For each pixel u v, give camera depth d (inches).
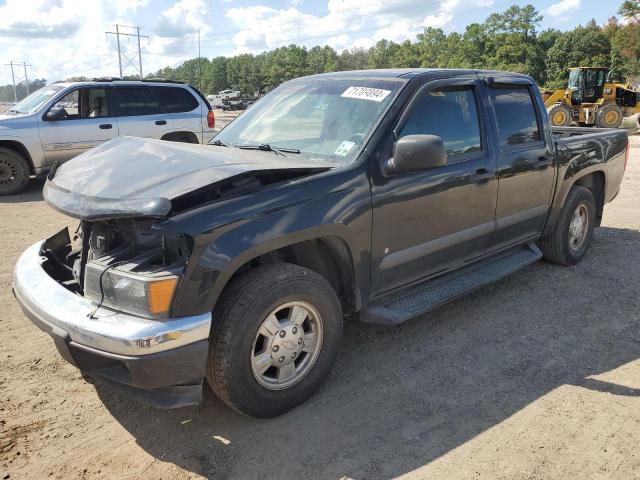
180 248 109.4
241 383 115.5
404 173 144.2
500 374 145.3
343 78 168.6
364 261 138.7
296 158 143.5
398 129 144.8
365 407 130.2
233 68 5526.6
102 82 425.7
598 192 243.4
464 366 149.4
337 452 114.2
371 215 136.9
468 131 168.1
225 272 109.4
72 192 119.8
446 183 155.8
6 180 399.5
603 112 928.9
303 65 4667.8
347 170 133.1
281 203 119.4
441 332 169.5
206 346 108.4
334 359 134.0
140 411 128.3
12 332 167.5
